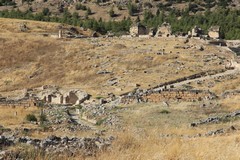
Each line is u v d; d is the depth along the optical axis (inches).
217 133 1590.8
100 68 5610.2
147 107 2709.2
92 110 2891.2
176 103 2815.0
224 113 2279.8
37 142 945.5
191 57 5689.0
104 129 2043.6
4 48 6638.8
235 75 4515.3
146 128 1870.1
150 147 910.4
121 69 5433.1
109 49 6417.3
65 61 6072.8
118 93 4153.5
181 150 881.5
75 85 5123.0
